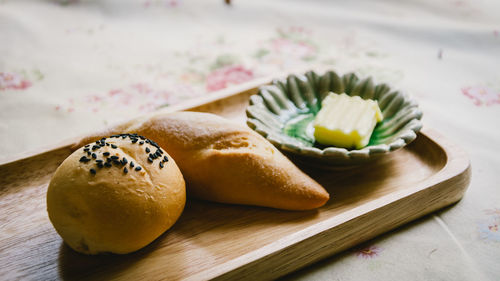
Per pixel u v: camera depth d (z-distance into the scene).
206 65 0.47
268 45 0.50
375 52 0.49
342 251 0.31
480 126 0.39
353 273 0.30
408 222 0.32
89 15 0.55
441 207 0.33
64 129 0.39
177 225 0.32
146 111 0.41
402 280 0.29
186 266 0.30
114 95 0.43
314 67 0.44
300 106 0.39
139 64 0.47
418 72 0.45
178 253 0.30
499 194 0.34
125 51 0.49
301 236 0.29
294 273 0.30
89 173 0.29
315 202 0.32
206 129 0.33
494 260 0.30
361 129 0.34
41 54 0.47
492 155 0.37
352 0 0.59
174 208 0.31
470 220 0.32
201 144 0.33
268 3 0.58
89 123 0.40
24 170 0.34
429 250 0.31
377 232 0.31
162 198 0.30
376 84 0.38
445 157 0.34
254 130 0.34
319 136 0.35
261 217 0.32
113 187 0.29
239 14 0.56
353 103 0.37
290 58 0.48
